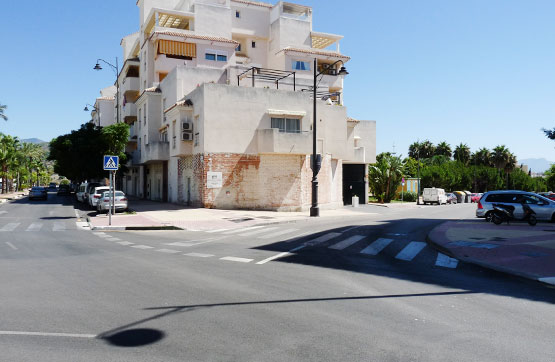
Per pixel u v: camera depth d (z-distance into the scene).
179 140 27.62
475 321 5.47
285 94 27.72
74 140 38.19
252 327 5.14
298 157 27.72
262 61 51.06
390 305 6.25
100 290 7.02
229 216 22.09
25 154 88.00
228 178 26.06
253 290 7.09
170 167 32.56
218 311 5.82
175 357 4.18
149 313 5.71
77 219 22.06
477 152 85.75
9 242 13.28
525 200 20.30
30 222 20.28
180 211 24.48
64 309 5.88
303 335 4.86
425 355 4.27
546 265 9.39
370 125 40.62
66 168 40.53
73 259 10.20
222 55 40.62
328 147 31.30
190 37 38.62
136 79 45.31
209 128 25.61
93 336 4.79
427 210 34.38
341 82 48.59
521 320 5.54
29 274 8.34
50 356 4.20
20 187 91.69
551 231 16.41
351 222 20.86
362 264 9.86
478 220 22.59
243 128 26.45
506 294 7.04
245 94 26.55
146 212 24.39
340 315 5.69
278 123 27.55
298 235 15.25
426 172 62.97
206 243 13.30
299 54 46.28
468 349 4.45
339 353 4.30
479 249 11.84
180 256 10.75
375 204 40.38
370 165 46.97
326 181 30.69
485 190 75.69
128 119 46.84
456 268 9.59
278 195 27.20
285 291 7.05
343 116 31.94
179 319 5.45
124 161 37.62
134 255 10.90
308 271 8.87
